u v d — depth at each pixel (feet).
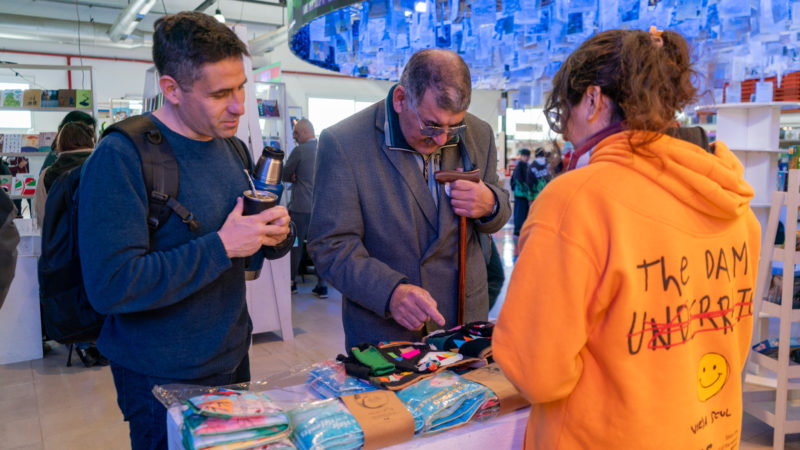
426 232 5.58
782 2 7.79
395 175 5.47
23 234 12.91
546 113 3.31
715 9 8.02
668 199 2.87
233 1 36.96
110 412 10.14
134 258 4.00
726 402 3.19
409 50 8.86
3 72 38.37
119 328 4.50
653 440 2.83
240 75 4.21
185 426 3.31
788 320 8.12
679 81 2.95
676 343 2.88
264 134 21.56
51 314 5.57
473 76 11.78
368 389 3.87
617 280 2.75
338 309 17.20
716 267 3.01
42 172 13.74
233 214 4.34
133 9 29.81
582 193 2.85
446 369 4.23
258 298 13.88
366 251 5.44
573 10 7.94
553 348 2.81
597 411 2.91
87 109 21.36
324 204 5.42
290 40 7.39
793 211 8.14
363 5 6.77
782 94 15.69
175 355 4.40
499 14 7.64
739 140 11.28
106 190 4.02
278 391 3.97
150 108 12.42
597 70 2.94
